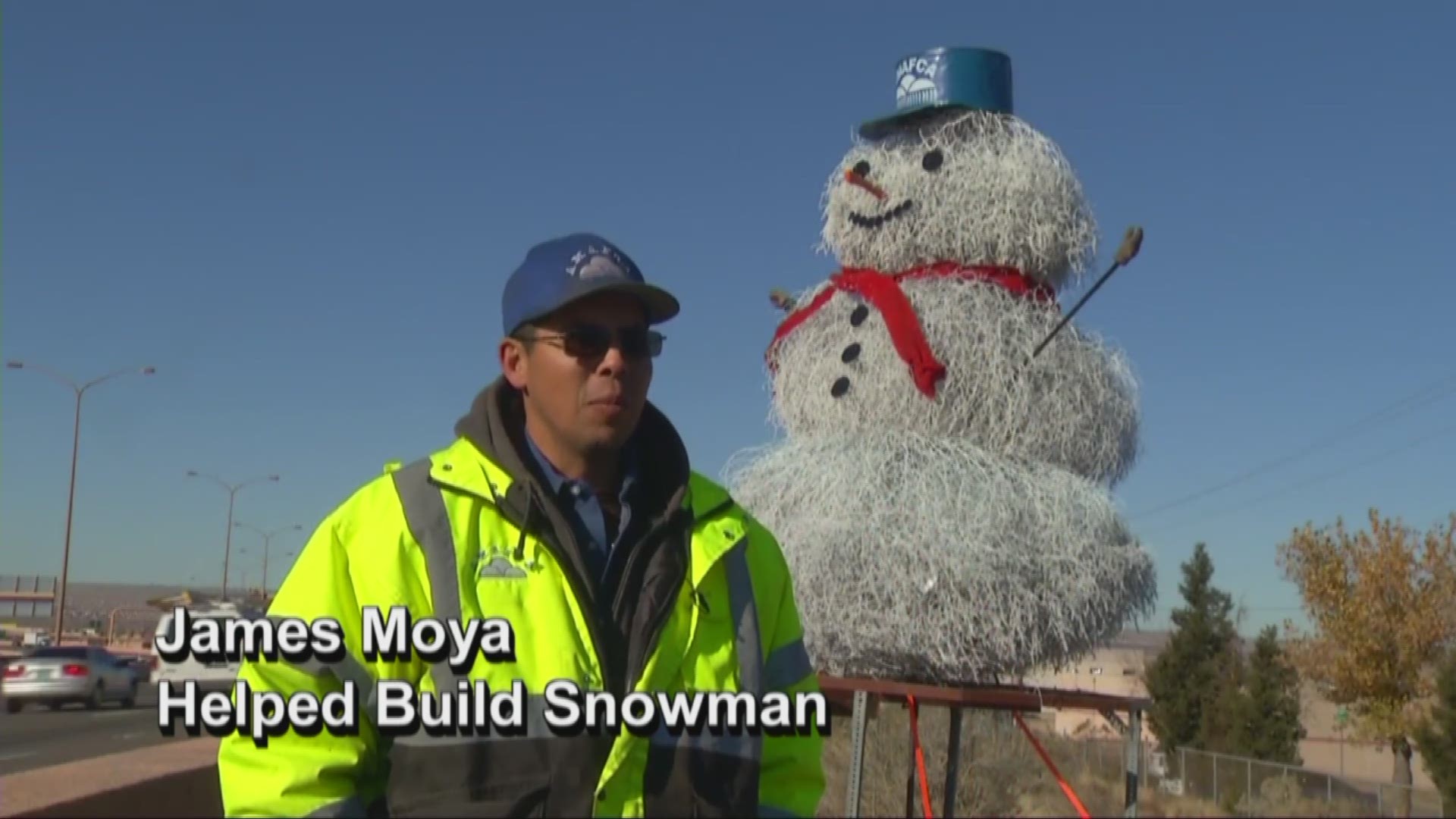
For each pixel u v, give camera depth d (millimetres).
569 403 2615
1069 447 7645
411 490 2525
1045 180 7918
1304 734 30609
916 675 7293
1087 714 34344
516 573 2479
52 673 27031
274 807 2395
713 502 2740
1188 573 34594
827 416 7883
